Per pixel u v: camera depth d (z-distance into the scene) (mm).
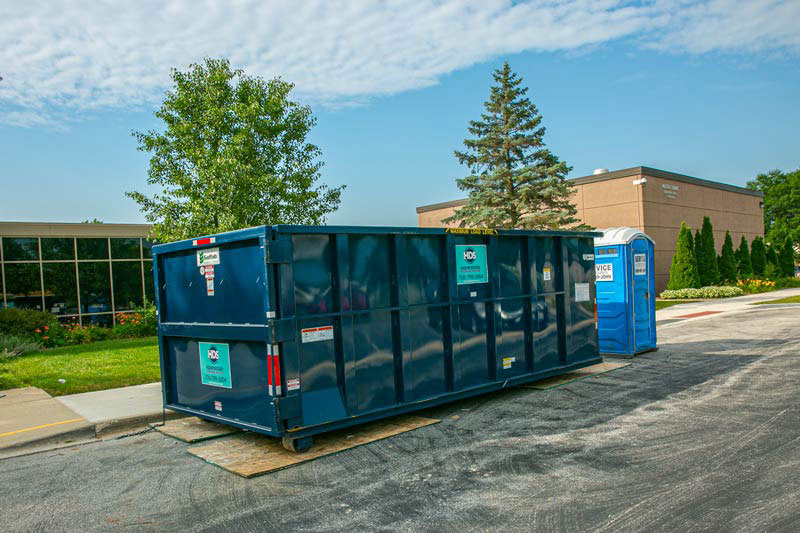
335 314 6012
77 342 16688
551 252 8867
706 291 28109
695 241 31531
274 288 5594
